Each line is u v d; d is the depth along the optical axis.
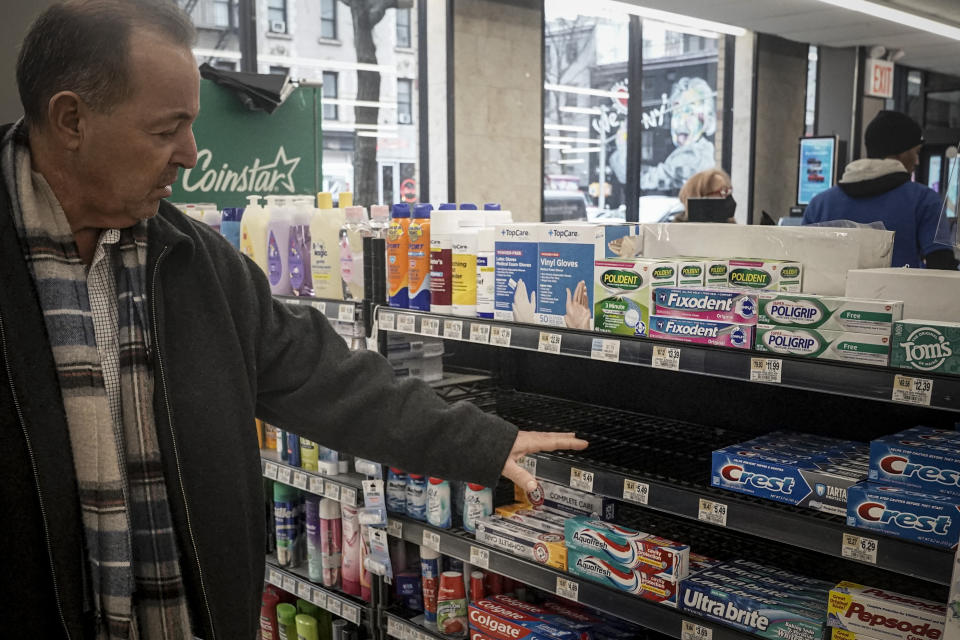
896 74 12.88
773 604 1.69
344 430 1.51
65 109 1.13
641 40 9.29
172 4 1.18
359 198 7.63
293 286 2.65
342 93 7.33
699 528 2.24
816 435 2.06
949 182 2.76
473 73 7.74
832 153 8.78
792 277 1.75
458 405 1.54
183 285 1.32
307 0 6.97
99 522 1.22
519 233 2.02
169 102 1.15
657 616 1.83
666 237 1.98
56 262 1.19
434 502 2.29
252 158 3.42
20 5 2.43
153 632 1.32
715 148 10.62
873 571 1.94
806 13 9.15
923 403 1.41
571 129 8.88
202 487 1.30
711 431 2.25
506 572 2.11
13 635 1.15
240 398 1.35
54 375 1.16
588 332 1.88
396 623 2.40
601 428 2.30
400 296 2.31
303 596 2.69
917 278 1.54
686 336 1.74
